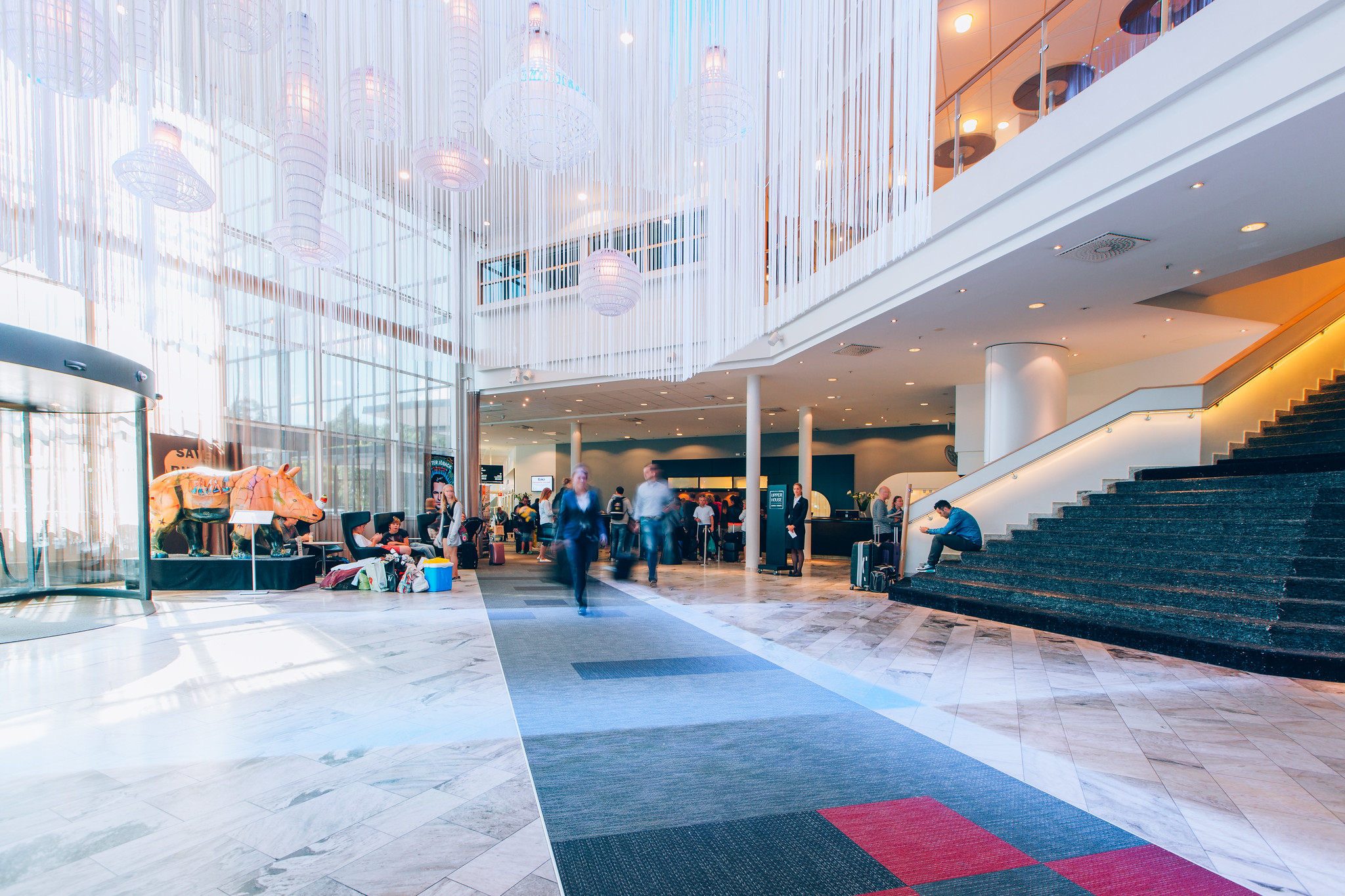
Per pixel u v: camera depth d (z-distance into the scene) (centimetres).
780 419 1834
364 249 1000
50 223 311
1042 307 825
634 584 948
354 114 314
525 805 244
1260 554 586
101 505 772
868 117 363
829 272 464
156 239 801
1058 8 576
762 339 1154
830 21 362
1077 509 807
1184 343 1023
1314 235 606
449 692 390
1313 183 506
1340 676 429
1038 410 1000
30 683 400
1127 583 645
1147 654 511
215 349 866
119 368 532
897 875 198
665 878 196
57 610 656
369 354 1111
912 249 354
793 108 367
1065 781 271
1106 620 580
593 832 224
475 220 665
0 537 707
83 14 232
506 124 330
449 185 355
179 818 231
